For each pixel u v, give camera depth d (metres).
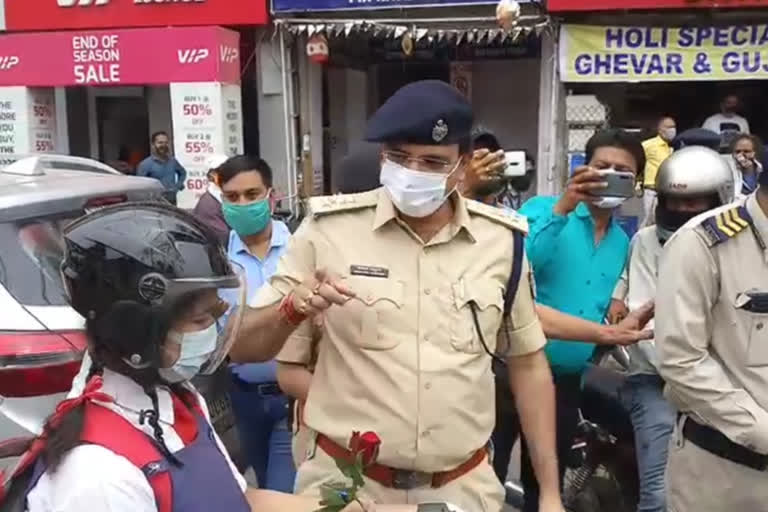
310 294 2.00
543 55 9.86
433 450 2.07
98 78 10.22
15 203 2.99
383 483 2.11
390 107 2.07
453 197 2.17
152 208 1.56
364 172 2.88
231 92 10.18
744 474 2.52
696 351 2.46
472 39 9.82
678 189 3.05
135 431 1.45
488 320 2.13
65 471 1.38
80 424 1.42
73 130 11.55
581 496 3.64
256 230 3.60
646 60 9.46
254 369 3.33
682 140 4.50
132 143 11.77
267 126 10.70
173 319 1.48
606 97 10.19
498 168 2.81
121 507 1.37
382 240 2.14
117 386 1.50
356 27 9.98
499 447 3.49
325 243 2.16
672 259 2.51
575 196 3.13
